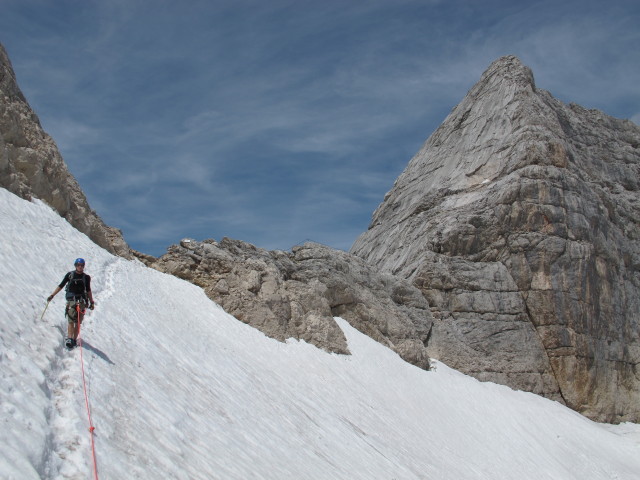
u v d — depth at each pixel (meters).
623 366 44.78
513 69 59.00
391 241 53.97
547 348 41.62
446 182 54.34
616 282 47.06
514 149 50.12
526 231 44.38
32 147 24.75
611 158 58.31
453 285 42.00
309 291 32.47
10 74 25.84
